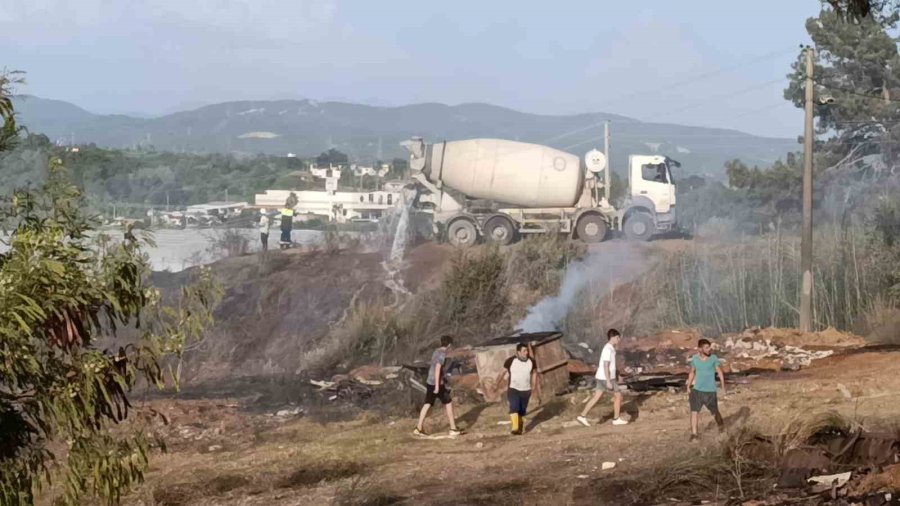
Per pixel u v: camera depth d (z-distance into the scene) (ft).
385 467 51.13
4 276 21.91
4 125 23.65
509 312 98.73
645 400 64.85
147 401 70.08
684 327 93.97
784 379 69.82
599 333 94.79
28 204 24.00
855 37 145.18
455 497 43.24
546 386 67.62
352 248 125.29
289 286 107.55
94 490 24.13
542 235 122.83
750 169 156.56
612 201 139.33
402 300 103.55
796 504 33.73
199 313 25.80
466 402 67.67
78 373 23.20
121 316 24.59
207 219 193.88
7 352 21.70
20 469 23.22
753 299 97.30
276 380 81.05
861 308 93.45
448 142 132.87
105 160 262.47
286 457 54.54
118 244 24.56
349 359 89.86
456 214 130.82
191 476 50.93
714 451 43.57
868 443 38.86
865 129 151.74
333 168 323.16
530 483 44.86
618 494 40.37
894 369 68.80
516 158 130.72
